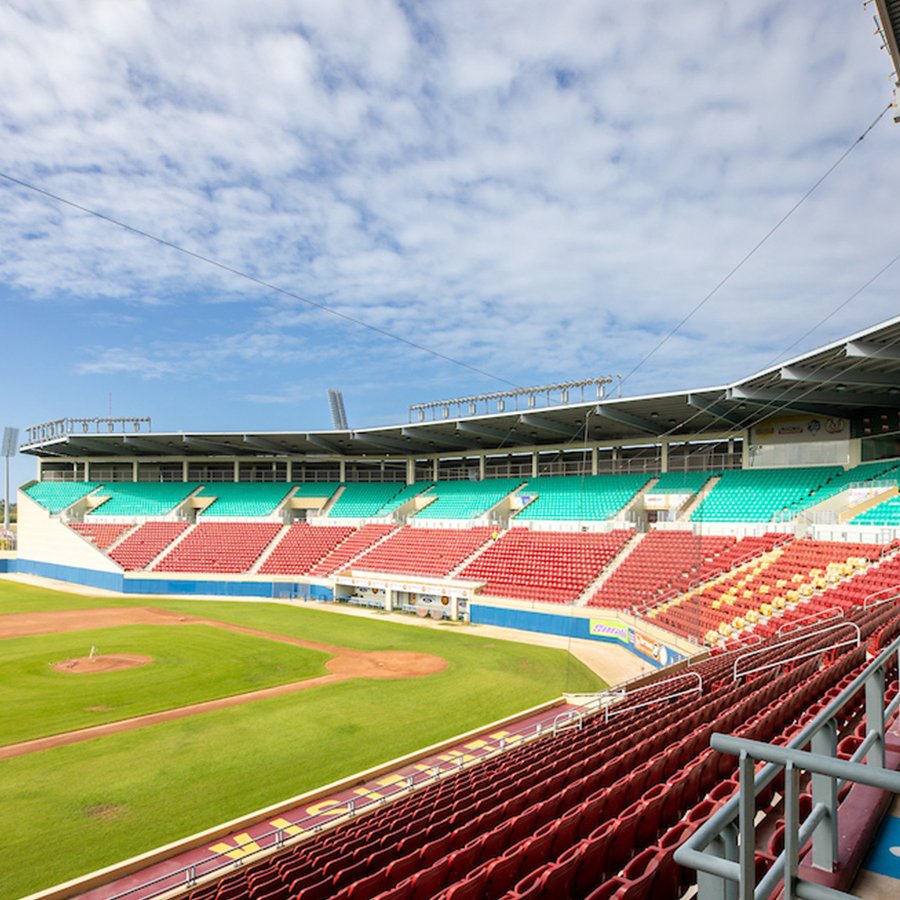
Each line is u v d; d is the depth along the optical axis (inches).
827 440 1669.5
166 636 1403.8
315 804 602.2
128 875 489.7
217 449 2699.3
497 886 294.5
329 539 2309.3
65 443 2625.5
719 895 110.7
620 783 371.9
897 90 629.3
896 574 987.3
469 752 724.0
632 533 1729.8
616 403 1657.2
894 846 152.7
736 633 1048.8
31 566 2684.5
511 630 1505.9
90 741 767.1
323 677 1066.7
